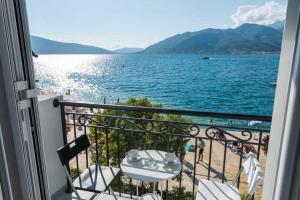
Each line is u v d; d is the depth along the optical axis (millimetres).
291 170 739
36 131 1212
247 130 1993
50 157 2404
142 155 2156
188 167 9289
